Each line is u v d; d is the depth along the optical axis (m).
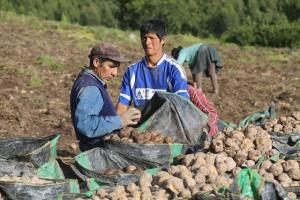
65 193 6.33
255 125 8.59
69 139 13.08
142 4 64.81
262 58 32.19
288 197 5.66
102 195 6.23
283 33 44.97
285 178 6.43
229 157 6.88
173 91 8.18
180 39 37.38
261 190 5.61
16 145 7.06
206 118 7.84
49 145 7.08
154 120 7.59
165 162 7.21
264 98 19.17
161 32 8.12
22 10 73.19
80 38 33.12
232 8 74.62
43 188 6.26
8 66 21.23
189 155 6.93
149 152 7.14
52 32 34.09
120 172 6.90
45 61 23.22
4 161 6.70
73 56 26.78
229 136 7.38
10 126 13.86
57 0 79.12
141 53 29.95
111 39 34.38
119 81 20.59
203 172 6.43
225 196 5.66
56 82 19.89
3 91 17.53
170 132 7.62
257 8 81.75
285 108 17.16
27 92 17.91
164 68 8.20
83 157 7.11
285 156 7.04
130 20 66.00
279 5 82.25
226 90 20.48
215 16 72.56
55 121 14.53
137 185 6.52
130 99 8.43
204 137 7.60
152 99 7.81
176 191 6.16
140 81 8.31
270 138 7.62
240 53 33.56
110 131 7.34
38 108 15.84
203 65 17.84
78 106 7.29
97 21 76.62
